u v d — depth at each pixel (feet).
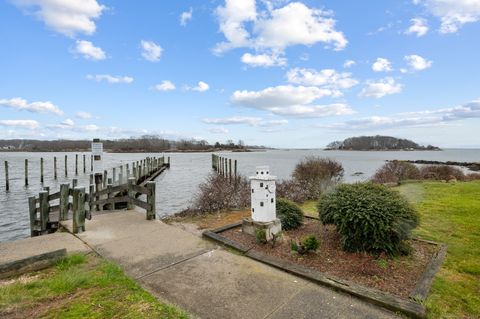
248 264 12.32
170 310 8.52
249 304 9.19
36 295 9.23
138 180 58.49
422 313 8.54
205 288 10.19
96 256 13.07
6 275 10.69
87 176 85.71
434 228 18.51
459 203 27.02
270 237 15.26
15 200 48.34
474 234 17.16
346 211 13.44
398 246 13.24
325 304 9.25
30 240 15.08
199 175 87.86
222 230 16.81
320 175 35.78
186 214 24.16
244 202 27.48
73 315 8.12
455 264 12.71
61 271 11.31
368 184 15.35
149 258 12.89
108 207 29.84
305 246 13.00
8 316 8.04
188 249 14.06
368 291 9.73
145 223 18.70
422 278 10.89
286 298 9.59
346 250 13.70
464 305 9.38
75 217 16.62
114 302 8.88
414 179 54.70
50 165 130.72
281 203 18.21
